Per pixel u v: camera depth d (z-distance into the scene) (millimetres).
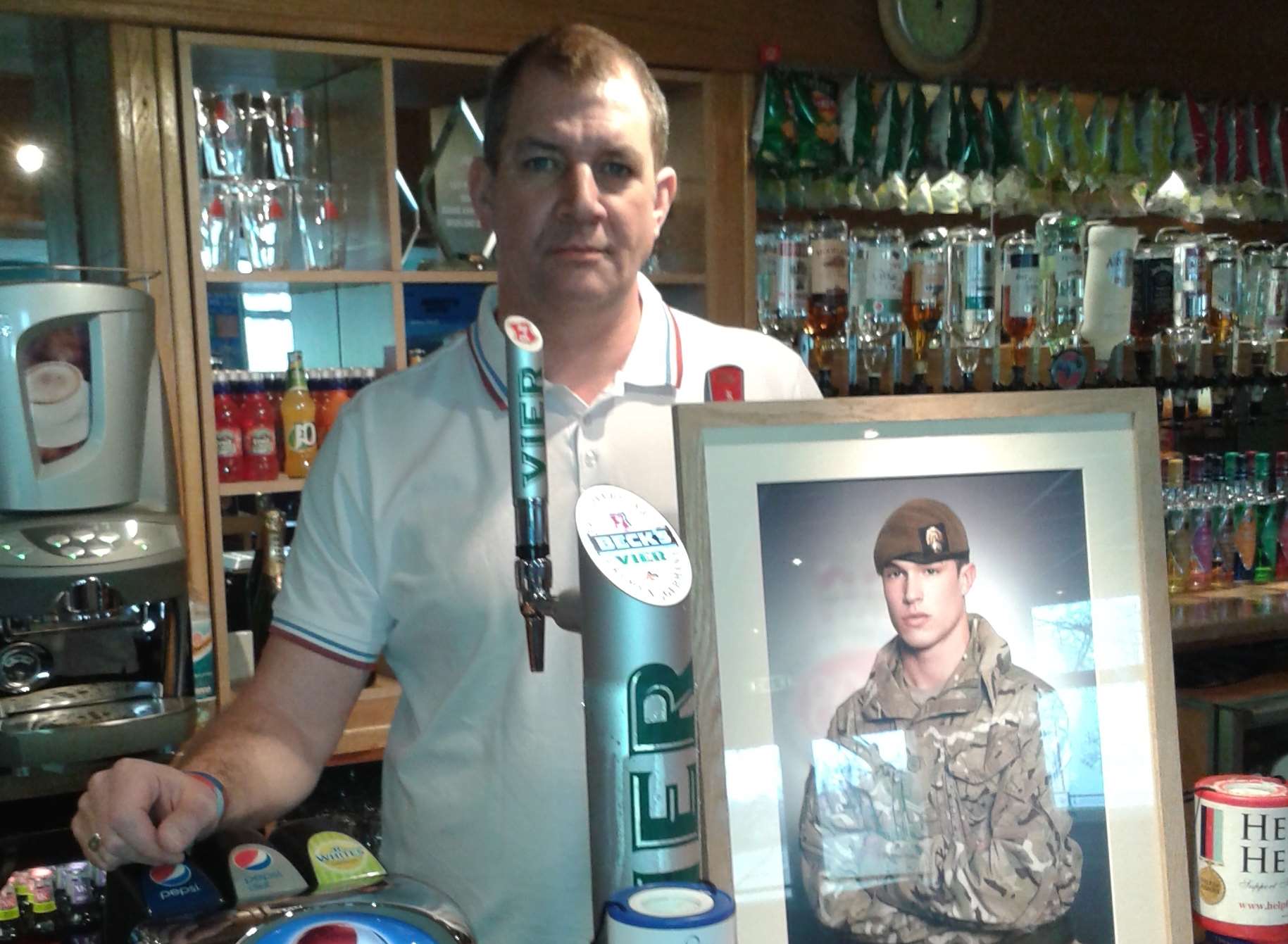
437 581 1397
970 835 891
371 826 2488
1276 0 3467
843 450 904
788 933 854
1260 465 3355
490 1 2490
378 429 1457
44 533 1958
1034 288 3068
